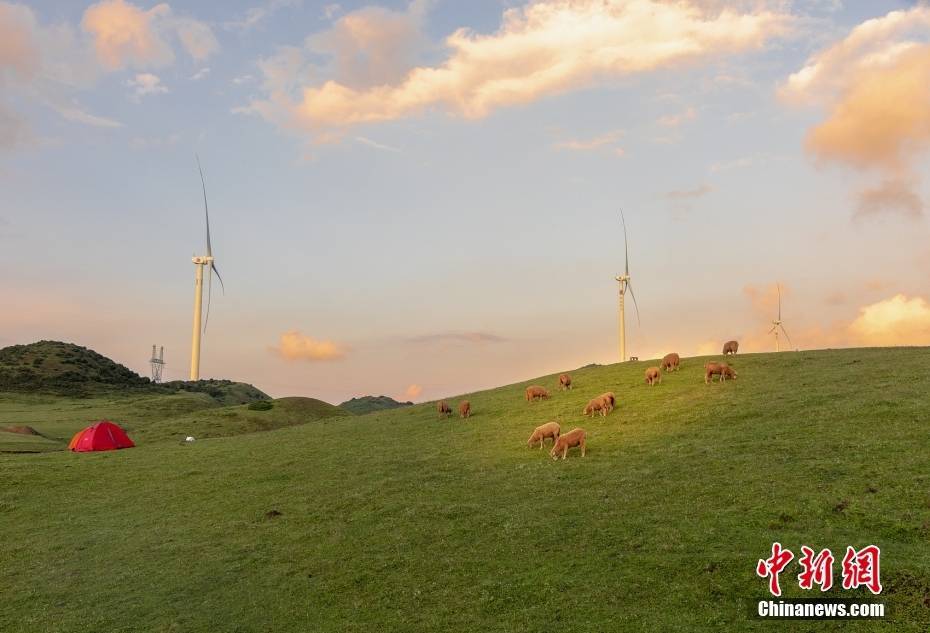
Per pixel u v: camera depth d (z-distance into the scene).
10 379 131.50
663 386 47.44
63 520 32.41
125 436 55.97
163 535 28.86
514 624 17.61
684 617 16.98
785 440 30.08
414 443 43.41
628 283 110.88
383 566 22.70
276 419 80.25
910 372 39.53
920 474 23.34
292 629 19.08
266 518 29.95
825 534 20.12
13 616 21.33
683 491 25.84
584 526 23.67
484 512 26.80
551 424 37.62
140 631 19.61
